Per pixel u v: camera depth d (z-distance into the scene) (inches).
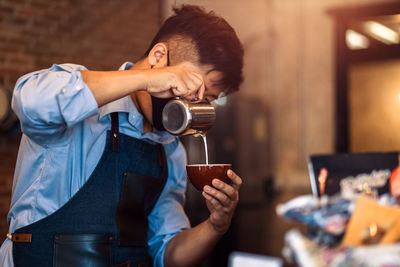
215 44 44.4
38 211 45.5
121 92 39.6
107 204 46.8
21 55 149.7
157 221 54.6
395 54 221.8
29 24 150.9
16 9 148.6
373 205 29.8
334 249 29.2
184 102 41.3
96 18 163.5
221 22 46.3
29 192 45.6
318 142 246.4
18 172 47.8
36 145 46.0
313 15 246.2
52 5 155.0
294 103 254.1
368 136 234.4
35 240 44.8
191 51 44.9
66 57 157.9
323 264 28.7
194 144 217.5
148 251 54.4
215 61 44.5
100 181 46.8
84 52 161.2
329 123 243.3
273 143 259.1
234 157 254.1
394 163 32.1
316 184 33.3
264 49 260.5
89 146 46.6
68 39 158.2
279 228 199.3
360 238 29.4
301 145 250.8
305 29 249.1
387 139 230.5
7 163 142.4
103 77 39.7
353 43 236.2
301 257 29.3
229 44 45.0
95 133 46.9
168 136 51.8
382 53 225.3
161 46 46.0
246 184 257.8
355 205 30.3
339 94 236.7
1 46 145.9
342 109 236.4
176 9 48.4
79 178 46.3
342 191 32.6
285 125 257.1
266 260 30.1
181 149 57.2
